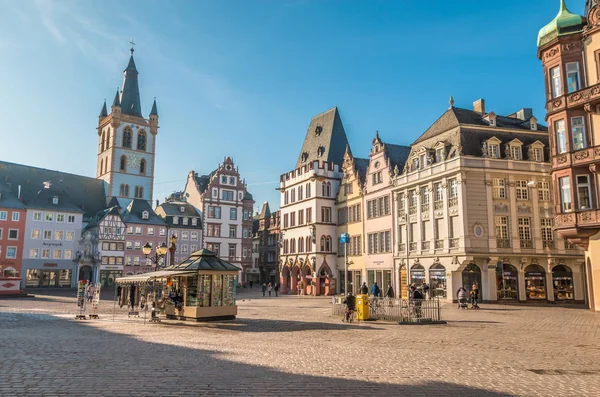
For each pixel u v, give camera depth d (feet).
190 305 85.25
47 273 273.75
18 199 276.00
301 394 32.35
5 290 166.20
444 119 168.55
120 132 372.38
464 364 44.09
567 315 99.45
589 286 111.86
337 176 232.53
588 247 109.70
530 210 151.23
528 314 101.81
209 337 62.39
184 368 40.57
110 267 285.23
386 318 87.56
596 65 107.24
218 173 318.04
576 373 40.50
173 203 321.93
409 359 46.44
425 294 148.36
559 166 110.93
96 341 56.90
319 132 256.93
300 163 261.65
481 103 176.14
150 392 32.35
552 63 114.73
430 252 159.22
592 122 107.14
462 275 148.56
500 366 43.32
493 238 146.61
